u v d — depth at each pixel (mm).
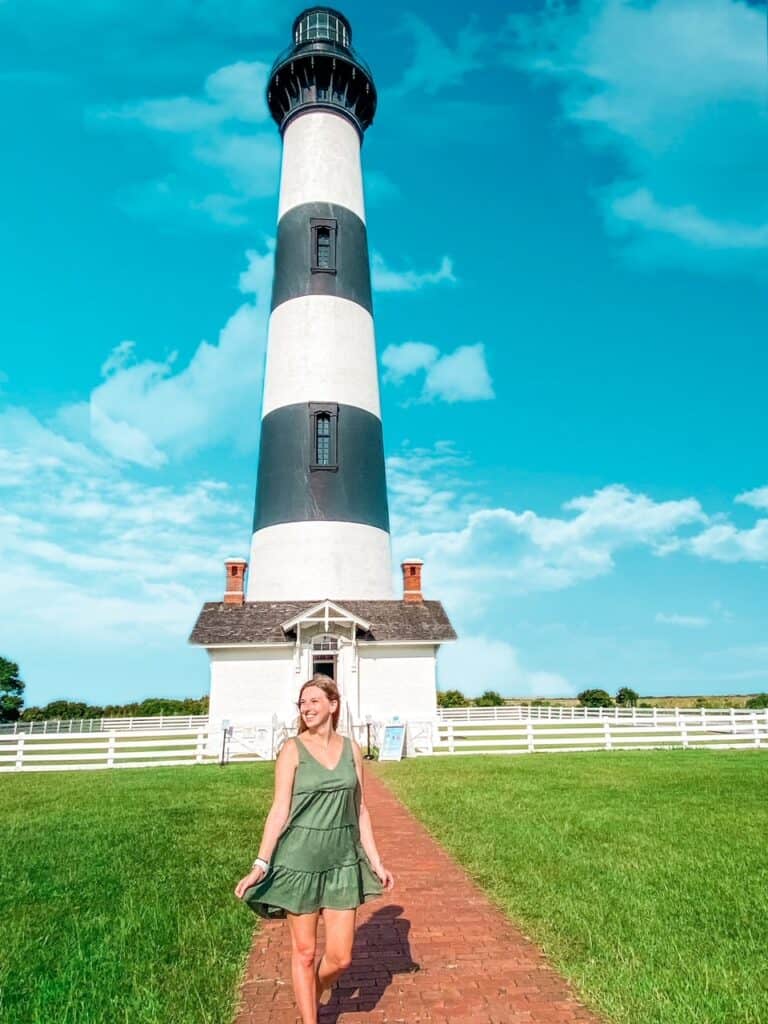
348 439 29047
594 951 5805
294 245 31422
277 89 34188
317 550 27578
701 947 5836
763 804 12289
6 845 9977
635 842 9461
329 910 4398
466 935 6426
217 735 25219
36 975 5496
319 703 4625
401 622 26922
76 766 21234
